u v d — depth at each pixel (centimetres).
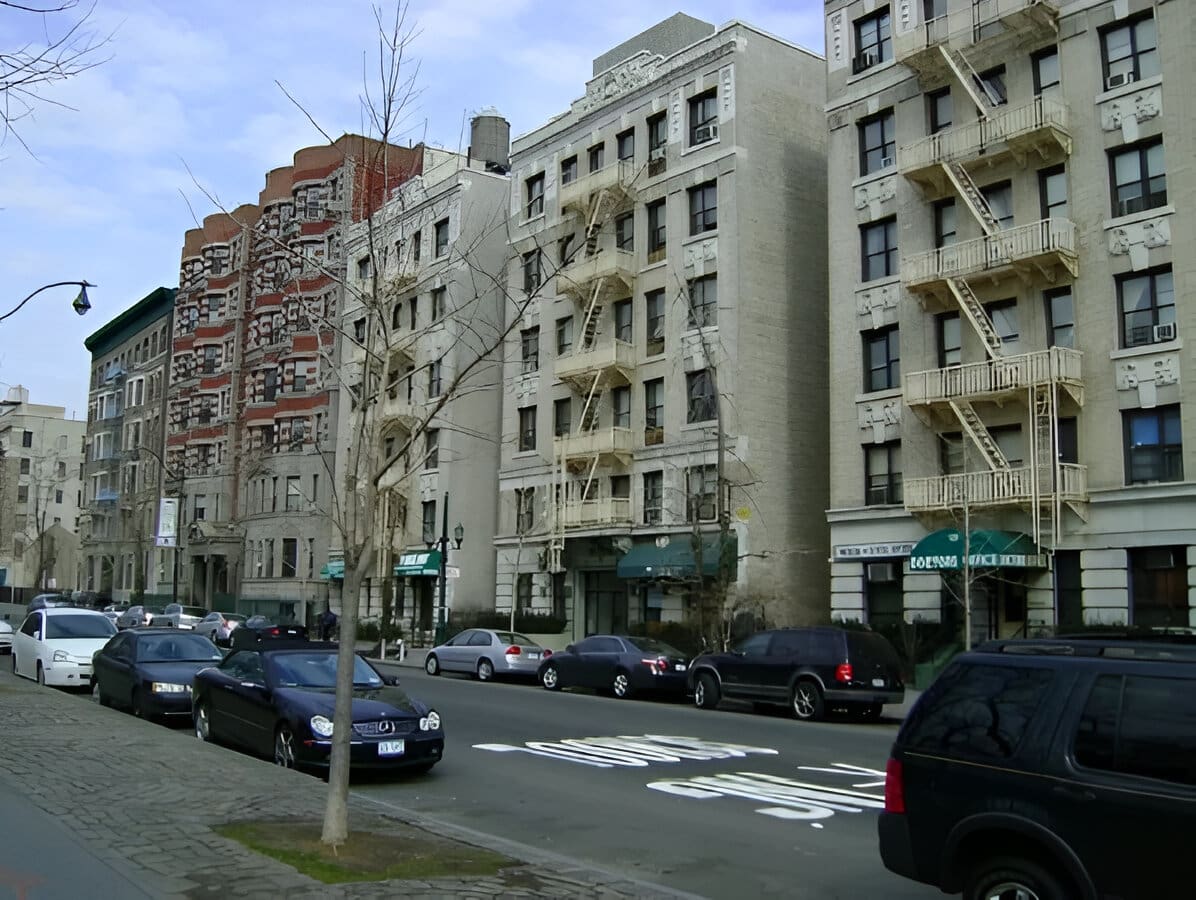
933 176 2802
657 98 3691
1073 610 2467
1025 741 566
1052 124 2512
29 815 875
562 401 4009
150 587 6931
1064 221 2497
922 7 2908
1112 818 520
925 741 618
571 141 4050
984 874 568
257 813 912
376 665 3572
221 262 6588
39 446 10588
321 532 5381
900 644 2758
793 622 3288
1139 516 2355
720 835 974
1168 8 2411
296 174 5547
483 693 2478
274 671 1367
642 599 3600
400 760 1238
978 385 2592
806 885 800
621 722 1933
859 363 3002
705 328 3406
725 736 1748
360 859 761
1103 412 2452
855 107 3084
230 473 6138
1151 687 534
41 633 2280
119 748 1276
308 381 5550
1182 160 2356
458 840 865
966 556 2388
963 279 2672
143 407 7431
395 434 4594
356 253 4006
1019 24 2650
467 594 4378
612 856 893
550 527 3825
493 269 4316
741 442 3259
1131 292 2450
